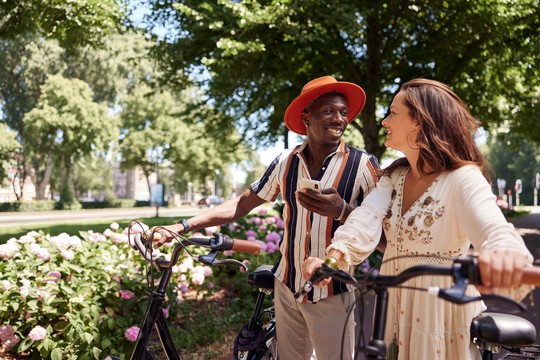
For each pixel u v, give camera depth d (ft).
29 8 32.68
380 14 36.83
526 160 197.36
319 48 36.60
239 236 24.79
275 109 44.93
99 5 31.94
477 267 4.51
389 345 6.83
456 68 37.42
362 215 6.84
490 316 6.66
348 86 8.78
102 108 143.74
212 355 15.48
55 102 138.31
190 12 31.45
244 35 33.06
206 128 56.44
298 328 9.02
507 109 48.08
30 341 13.48
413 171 6.95
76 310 14.10
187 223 9.20
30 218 107.04
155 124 163.12
